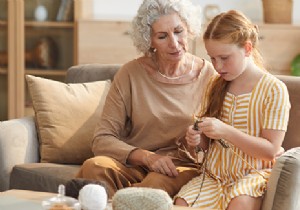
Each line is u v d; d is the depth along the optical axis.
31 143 2.92
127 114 2.66
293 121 2.59
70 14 4.80
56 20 4.81
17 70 4.84
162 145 2.61
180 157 2.59
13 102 4.87
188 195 2.25
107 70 3.14
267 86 2.30
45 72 4.84
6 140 2.78
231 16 2.30
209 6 4.84
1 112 4.89
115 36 4.73
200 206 2.23
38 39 4.83
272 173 2.13
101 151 2.56
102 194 1.89
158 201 1.82
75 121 2.95
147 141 2.62
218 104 2.39
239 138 2.24
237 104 2.34
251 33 2.31
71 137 2.92
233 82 2.37
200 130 2.29
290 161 2.10
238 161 2.29
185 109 2.60
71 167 2.74
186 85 2.62
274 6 4.70
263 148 2.24
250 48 2.31
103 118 2.64
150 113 2.60
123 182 2.44
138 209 1.81
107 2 5.04
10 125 2.83
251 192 2.16
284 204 2.10
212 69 2.67
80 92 3.02
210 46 2.29
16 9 4.79
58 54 4.83
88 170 2.41
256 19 5.01
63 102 2.97
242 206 2.14
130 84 2.65
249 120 2.31
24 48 4.84
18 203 2.01
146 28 2.58
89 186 1.90
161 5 2.54
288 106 2.29
